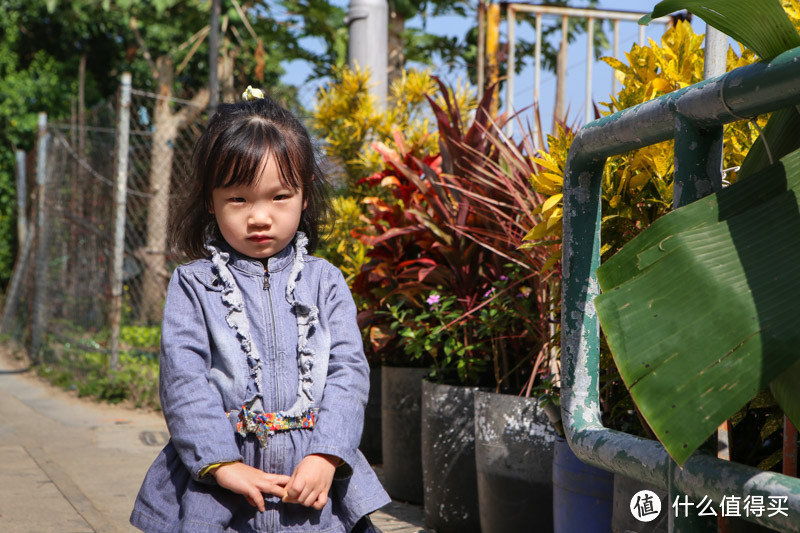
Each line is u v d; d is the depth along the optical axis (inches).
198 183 59.8
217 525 52.9
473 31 392.8
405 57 401.7
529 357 103.4
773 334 29.1
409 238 129.7
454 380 115.0
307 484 52.4
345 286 63.9
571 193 49.0
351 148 178.1
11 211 602.5
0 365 321.4
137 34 509.4
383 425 128.5
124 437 180.5
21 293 389.4
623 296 32.6
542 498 88.0
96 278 277.7
